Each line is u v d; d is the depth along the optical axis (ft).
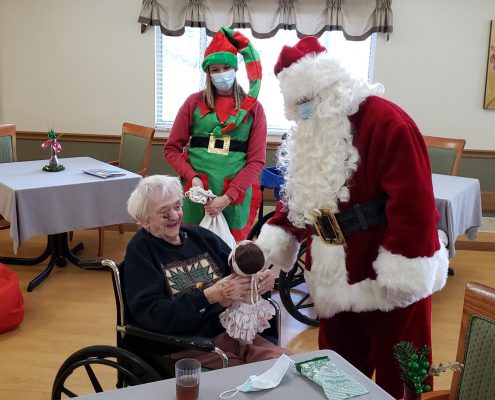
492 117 15.02
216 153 8.94
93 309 10.07
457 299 11.03
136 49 15.05
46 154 15.80
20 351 8.50
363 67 15.20
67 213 10.12
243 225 9.12
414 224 4.90
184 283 5.84
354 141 5.24
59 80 15.34
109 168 11.69
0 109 15.55
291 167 5.70
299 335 9.36
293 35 15.12
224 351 5.77
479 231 15.42
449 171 12.29
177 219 5.80
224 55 8.59
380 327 5.61
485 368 4.10
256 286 5.45
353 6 14.17
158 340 5.37
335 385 3.87
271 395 3.78
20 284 11.03
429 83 14.89
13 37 15.10
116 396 3.76
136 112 15.47
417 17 14.51
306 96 5.30
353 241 5.32
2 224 11.89
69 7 14.85
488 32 14.51
